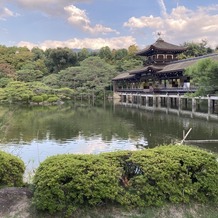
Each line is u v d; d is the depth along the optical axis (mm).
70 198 5215
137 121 31750
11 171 6527
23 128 26219
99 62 72000
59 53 90375
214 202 5652
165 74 48000
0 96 50750
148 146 18562
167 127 26422
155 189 5484
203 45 84188
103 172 5348
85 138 21547
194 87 36438
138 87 62969
